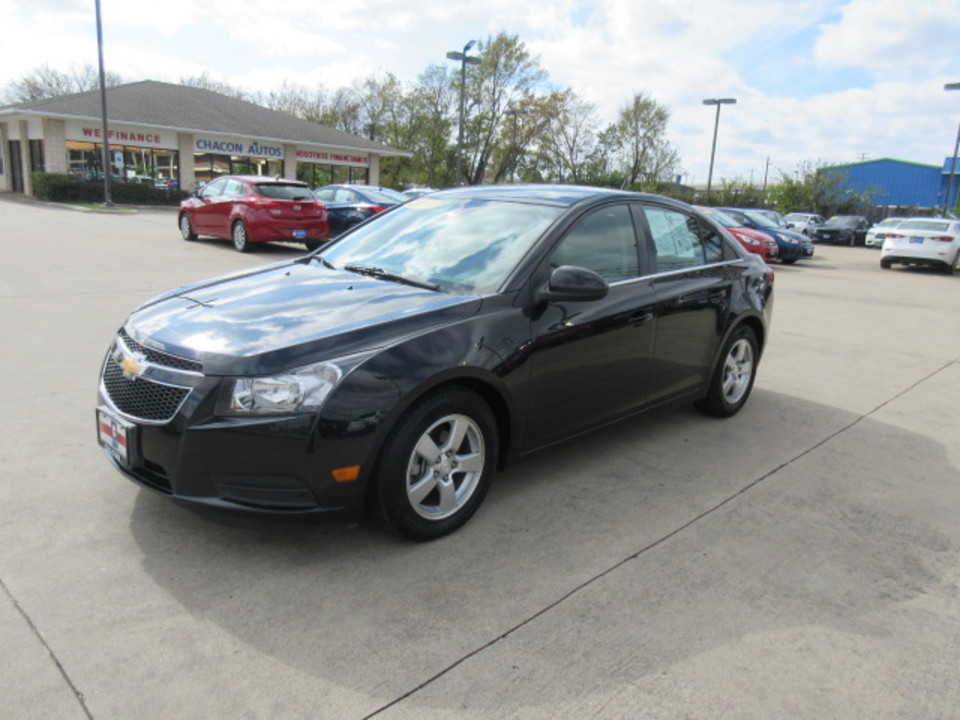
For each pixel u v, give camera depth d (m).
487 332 3.19
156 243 14.47
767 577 3.03
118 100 30.77
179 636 2.45
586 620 2.66
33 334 6.41
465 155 55.84
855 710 2.27
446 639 2.51
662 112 54.22
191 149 31.58
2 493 3.38
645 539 3.30
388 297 3.32
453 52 28.73
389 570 2.92
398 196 16.44
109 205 26.02
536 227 3.73
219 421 2.70
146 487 2.91
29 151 29.58
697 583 2.95
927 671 2.48
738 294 4.84
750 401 5.64
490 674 2.34
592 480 3.93
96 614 2.54
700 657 2.48
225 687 2.22
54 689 2.17
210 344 2.87
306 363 2.78
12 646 2.35
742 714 2.23
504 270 3.50
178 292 3.67
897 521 3.63
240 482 2.73
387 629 2.54
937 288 15.12
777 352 7.59
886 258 19.28
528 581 2.89
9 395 4.75
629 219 4.16
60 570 2.79
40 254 11.77
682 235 4.59
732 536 3.37
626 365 3.96
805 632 2.66
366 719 2.13
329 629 2.53
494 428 3.30
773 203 45.31
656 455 4.35
